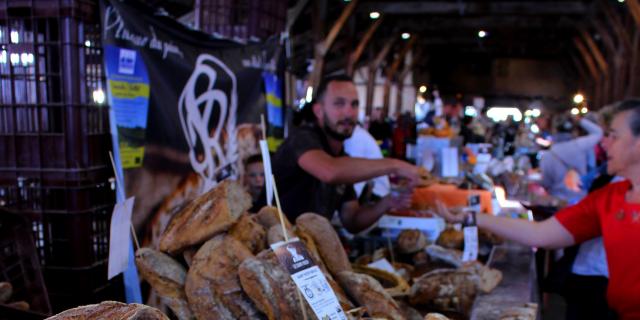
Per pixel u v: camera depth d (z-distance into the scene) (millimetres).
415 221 2453
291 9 7691
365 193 2844
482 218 2301
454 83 24078
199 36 2658
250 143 3279
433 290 1609
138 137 2125
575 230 2248
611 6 11273
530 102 23391
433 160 4137
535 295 2225
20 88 1849
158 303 2176
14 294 1555
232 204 1277
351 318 1170
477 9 12766
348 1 12039
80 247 1840
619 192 2145
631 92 9445
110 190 1995
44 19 1803
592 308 2777
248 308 1134
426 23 15391
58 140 1822
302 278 1037
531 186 4426
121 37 2010
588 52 16938
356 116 2367
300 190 2307
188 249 1264
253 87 3320
